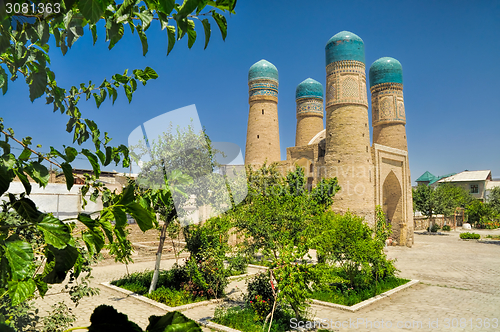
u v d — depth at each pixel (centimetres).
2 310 221
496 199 4972
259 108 3025
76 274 137
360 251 1062
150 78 185
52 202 1603
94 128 182
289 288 702
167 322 103
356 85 2517
